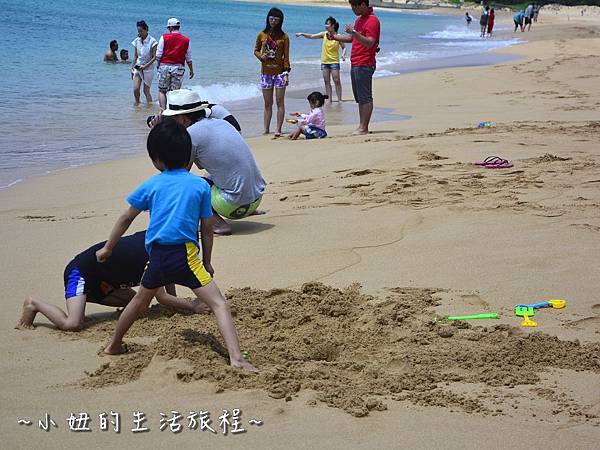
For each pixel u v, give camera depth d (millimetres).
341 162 9875
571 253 6188
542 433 3570
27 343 4688
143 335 4852
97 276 5016
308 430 3582
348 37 12570
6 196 8570
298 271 5961
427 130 12938
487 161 9508
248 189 6965
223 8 58469
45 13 34844
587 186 8273
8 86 16766
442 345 4566
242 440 3490
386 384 4062
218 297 4316
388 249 6414
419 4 108812
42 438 3508
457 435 3545
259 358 4410
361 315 5031
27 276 5930
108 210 8023
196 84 19000
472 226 6922
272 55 12789
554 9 105688
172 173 4418
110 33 29797
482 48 37094
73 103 15477
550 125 13070
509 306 5203
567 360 4344
